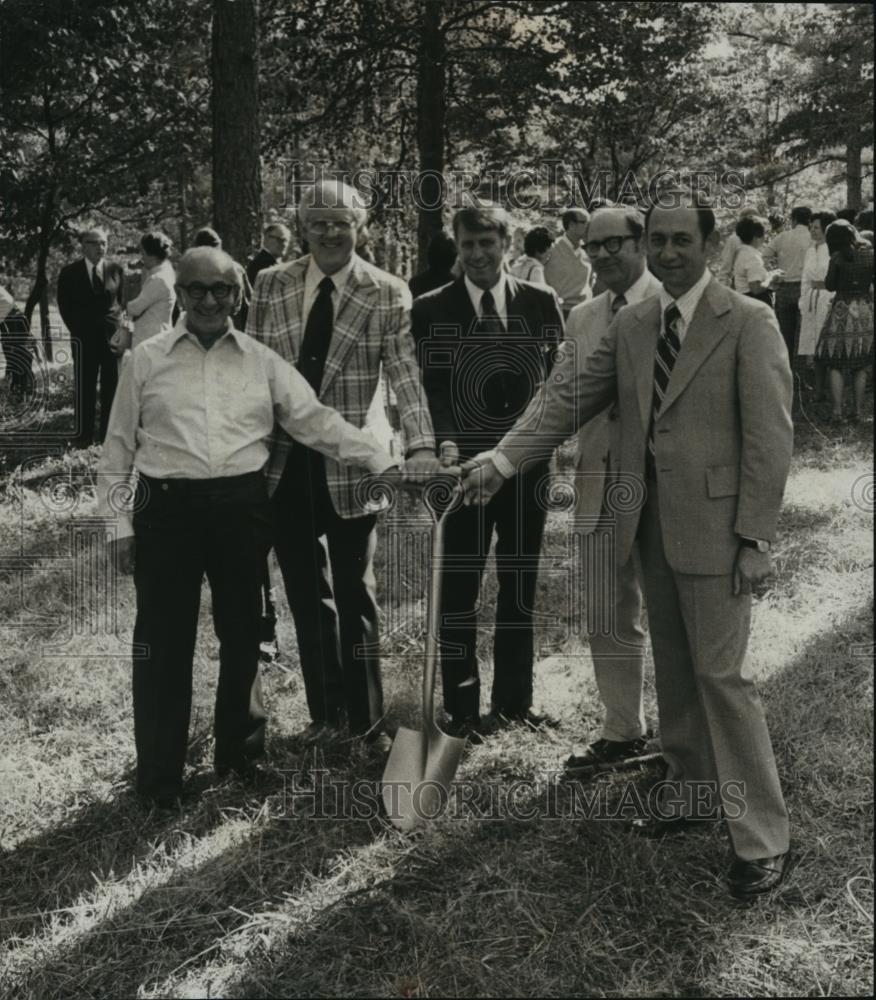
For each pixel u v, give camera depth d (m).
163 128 11.91
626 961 2.57
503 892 2.82
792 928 2.65
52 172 11.23
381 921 2.73
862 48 13.65
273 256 7.27
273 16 12.48
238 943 2.68
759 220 7.76
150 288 7.70
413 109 13.72
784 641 4.41
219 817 3.28
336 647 3.77
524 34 13.47
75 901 2.89
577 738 3.74
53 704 4.08
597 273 3.42
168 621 3.27
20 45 10.30
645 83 12.02
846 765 3.41
